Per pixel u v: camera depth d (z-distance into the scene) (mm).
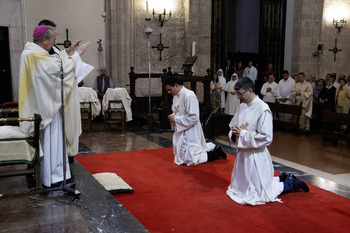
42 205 3359
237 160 4316
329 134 9180
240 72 14898
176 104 5906
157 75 10250
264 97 12289
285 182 4422
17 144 3543
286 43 14422
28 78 3621
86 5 10961
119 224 3121
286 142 9781
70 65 3699
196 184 4797
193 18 11633
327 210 3932
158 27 11617
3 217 3086
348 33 14945
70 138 3977
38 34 3609
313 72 14219
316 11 13812
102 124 9961
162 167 5633
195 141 5789
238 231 3369
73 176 4348
